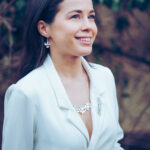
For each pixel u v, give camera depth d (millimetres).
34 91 1530
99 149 1602
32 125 1539
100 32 3967
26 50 1675
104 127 1599
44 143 1541
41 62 1649
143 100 4430
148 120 4383
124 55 4172
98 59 3877
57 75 1593
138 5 3590
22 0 3318
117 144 1767
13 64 3438
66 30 1501
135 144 4301
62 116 1534
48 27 1573
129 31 4191
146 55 4297
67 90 1623
